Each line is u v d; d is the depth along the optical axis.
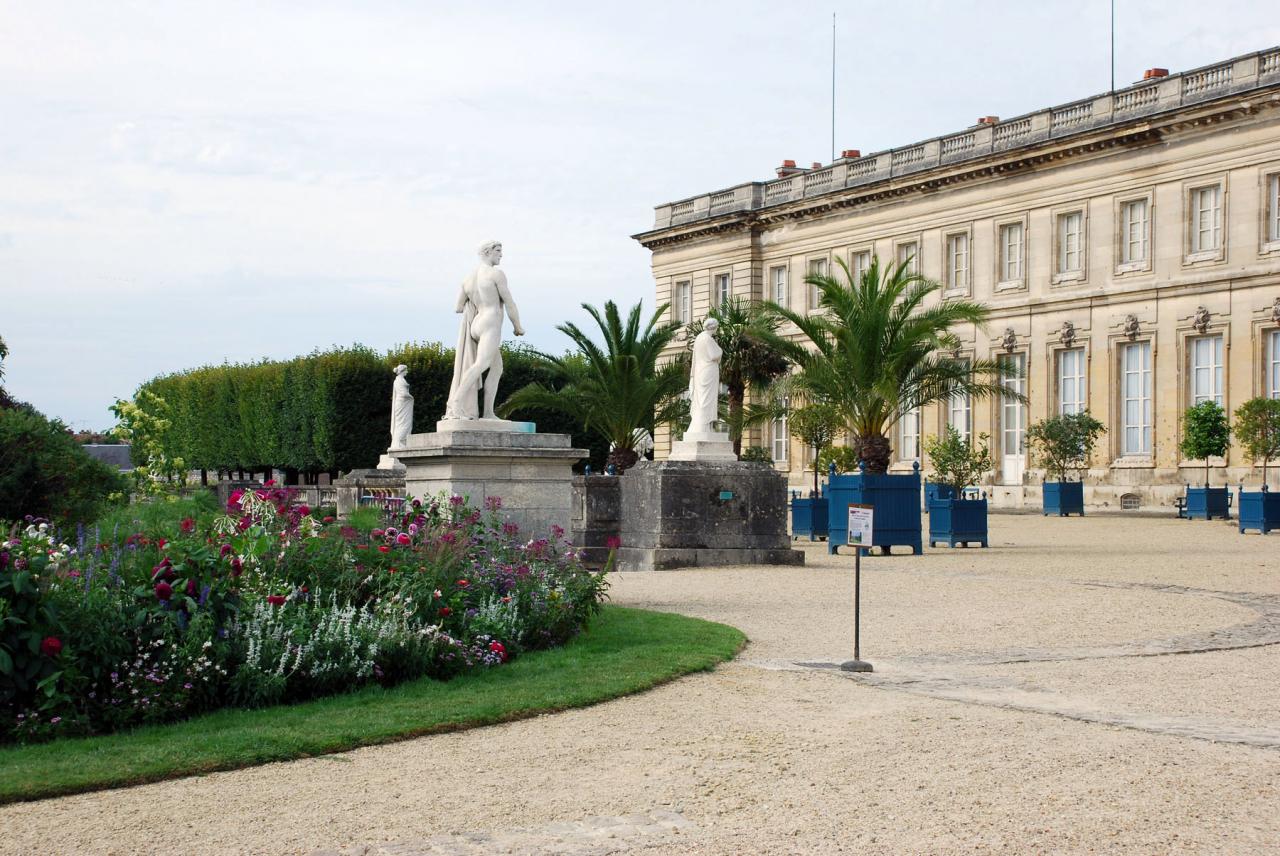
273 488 13.45
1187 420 44.56
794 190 65.44
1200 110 46.59
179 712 10.29
